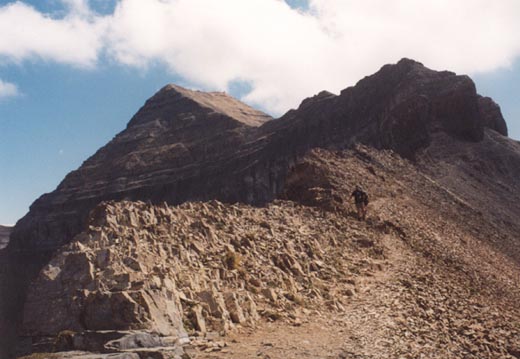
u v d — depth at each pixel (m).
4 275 132.75
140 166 168.75
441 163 84.50
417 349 19.88
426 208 54.19
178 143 174.88
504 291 37.38
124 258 20.89
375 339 19.92
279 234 30.73
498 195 80.44
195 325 18.25
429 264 35.69
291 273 25.78
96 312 16.98
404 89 98.50
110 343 15.36
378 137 90.50
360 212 41.47
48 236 153.50
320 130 125.56
